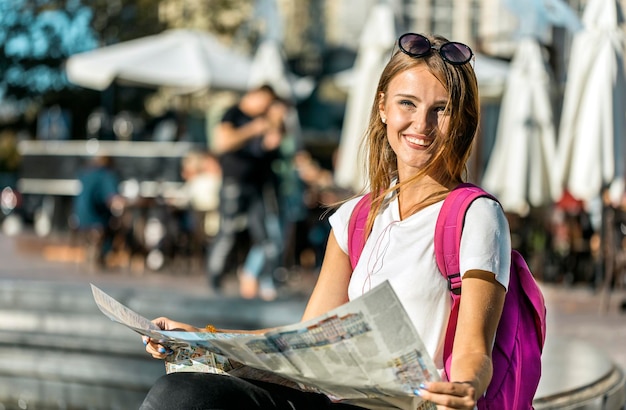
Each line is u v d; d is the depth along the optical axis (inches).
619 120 502.0
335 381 97.4
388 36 593.9
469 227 103.7
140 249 665.0
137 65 780.6
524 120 587.2
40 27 1320.1
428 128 108.6
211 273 469.7
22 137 1433.3
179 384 103.1
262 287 457.1
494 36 842.2
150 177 803.4
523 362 103.3
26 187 974.4
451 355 104.7
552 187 588.1
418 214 108.1
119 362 268.5
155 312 337.4
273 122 456.1
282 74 746.2
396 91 109.9
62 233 990.4
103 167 647.1
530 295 105.1
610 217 460.1
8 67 1325.0
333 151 1027.3
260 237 455.5
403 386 93.9
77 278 539.5
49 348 281.3
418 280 106.2
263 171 457.1
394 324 89.5
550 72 626.8
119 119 954.1
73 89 1316.4
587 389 189.2
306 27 1245.7
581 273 562.9
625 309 443.8
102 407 233.5
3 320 293.7
